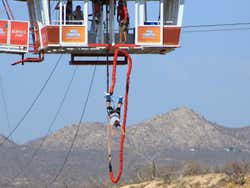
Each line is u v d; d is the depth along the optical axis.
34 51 76.31
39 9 73.00
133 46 72.25
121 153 63.53
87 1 71.62
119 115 64.81
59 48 72.31
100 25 73.25
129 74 64.38
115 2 73.31
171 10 74.12
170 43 72.50
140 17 72.44
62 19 71.50
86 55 74.88
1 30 75.75
